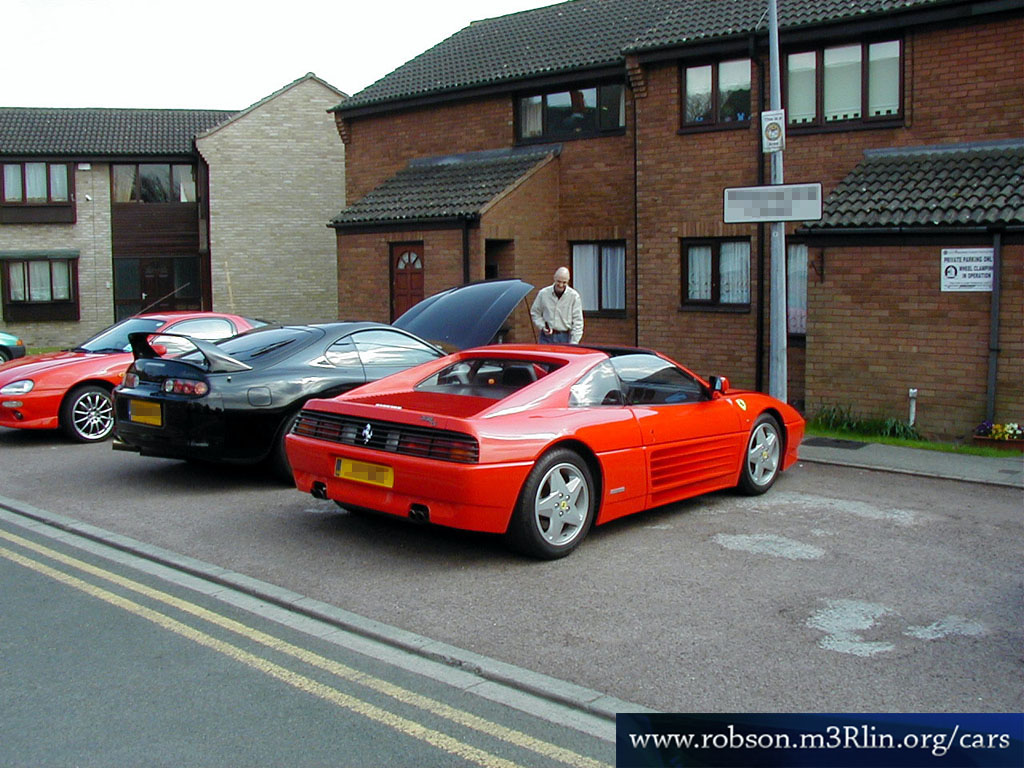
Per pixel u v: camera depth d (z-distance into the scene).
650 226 15.50
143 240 32.50
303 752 3.79
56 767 3.66
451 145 18.75
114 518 7.58
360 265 18.11
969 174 12.04
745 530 7.14
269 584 5.89
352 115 20.14
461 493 5.93
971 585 5.85
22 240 31.78
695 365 15.20
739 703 4.23
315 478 6.87
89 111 34.28
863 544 6.77
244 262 29.61
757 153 14.40
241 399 8.20
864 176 12.84
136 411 8.48
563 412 6.58
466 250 16.09
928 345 11.48
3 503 8.12
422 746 3.85
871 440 11.09
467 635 5.03
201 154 29.08
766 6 14.59
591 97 16.81
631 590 5.75
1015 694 4.32
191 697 4.30
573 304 11.53
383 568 6.22
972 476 9.05
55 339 32.09
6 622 5.25
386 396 7.06
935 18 12.74
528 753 3.79
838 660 4.70
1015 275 10.84
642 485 6.99
